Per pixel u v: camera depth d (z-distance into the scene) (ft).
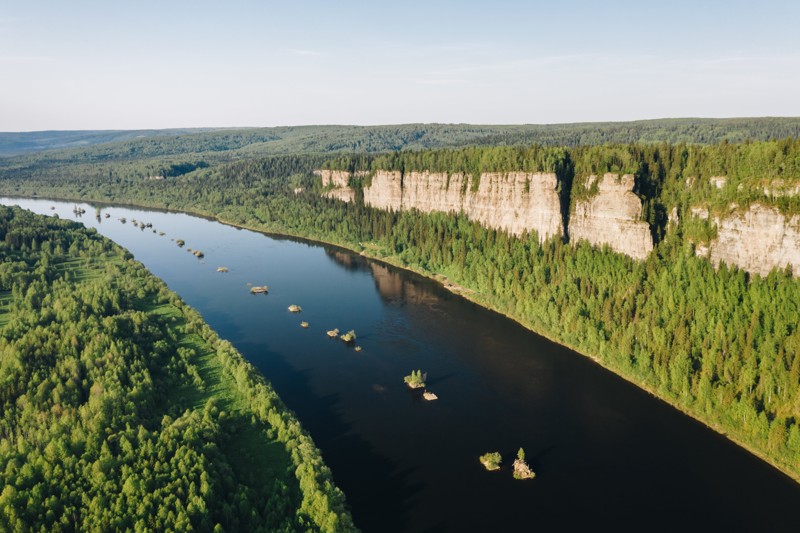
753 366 420.77
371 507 336.49
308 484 312.71
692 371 451.12
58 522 270.26
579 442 405.59
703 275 536.01
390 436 412.57
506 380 500.74
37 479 299.99
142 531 265.34
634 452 392.68
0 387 403.95
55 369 433.48
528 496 349.20
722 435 408.26
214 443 347.36
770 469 369.91
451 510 335.47
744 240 518.37
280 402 422.41
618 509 337.72
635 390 478.18
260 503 305.94
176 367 467.52
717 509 336.70
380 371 519.60
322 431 417.28
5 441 337.52
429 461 383.04
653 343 488.85
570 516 331.98
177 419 375.25
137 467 310.86
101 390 406.62
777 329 433.48
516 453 393.70
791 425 369.91
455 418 438.81
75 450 329.72
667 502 343.26
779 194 501.97
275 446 366.84
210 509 288.10
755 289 485.56
